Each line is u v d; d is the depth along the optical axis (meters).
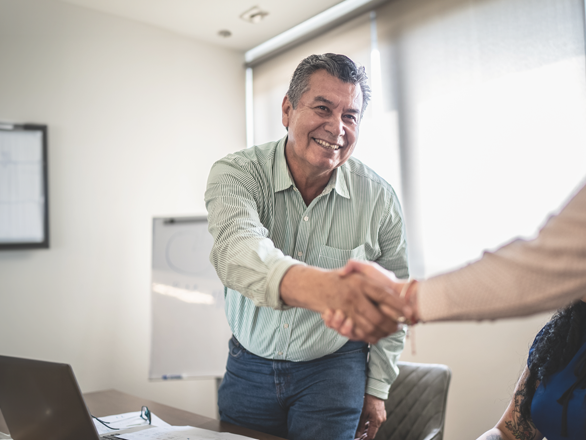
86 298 2.82
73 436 0.98
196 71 3.34
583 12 2.02
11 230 2.57
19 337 2.60
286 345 1.30
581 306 1.12
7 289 2.58
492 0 2.30
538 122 2.14
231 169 1.27
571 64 2.05
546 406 1.12
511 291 0.66
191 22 3.11
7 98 2.62
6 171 2.58
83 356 2.79
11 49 2.64
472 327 2.37
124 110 3.02
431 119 2.53
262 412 1.33
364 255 1.42
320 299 0.83
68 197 2.79
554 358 1.12
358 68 1.26
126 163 3.01
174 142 3.21
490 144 2.30
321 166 1.26
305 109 1.23
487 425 2.29
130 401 1.56
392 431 1.66
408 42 2.64
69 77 2.82
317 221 1.37
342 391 1.29
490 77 2.31
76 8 2.86
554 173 2.09
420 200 2.57
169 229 2.94
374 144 2.79
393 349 1.45
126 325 2.95
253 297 0.94
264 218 1.34
